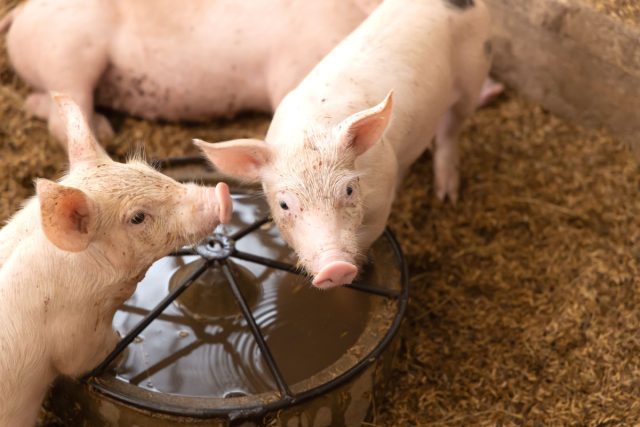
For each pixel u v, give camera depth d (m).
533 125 2.05
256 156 1.49
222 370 1.54
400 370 1.67
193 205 1.46
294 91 1.61
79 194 1.37
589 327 1.72
